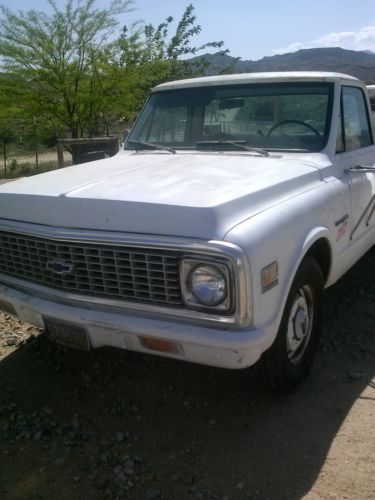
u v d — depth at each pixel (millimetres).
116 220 2750
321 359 3732
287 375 3154
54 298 3029
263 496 2518
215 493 2549
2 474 2746
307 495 2514
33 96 14961
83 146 6934
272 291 2686
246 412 3172
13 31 14156
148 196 2785
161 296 2668
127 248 2686
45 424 3135
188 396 3363
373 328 4207
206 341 2543
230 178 3178
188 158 3934
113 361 3824
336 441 2883
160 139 4512
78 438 2998
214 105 4305
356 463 2711
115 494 2566
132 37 15367
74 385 3549
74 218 2871
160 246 2586
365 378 3486
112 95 15320
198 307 2584
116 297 2793
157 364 3756
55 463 2805
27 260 3145
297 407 3199
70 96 15055
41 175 3723
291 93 4070
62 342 3105
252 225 2643
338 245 3668
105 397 3395
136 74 15164
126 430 3055
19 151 24094
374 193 4434
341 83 4133
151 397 3375
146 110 4680
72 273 2885
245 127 4172
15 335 4258
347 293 4910
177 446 2902
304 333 3305
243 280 2480
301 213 3033
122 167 3721
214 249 2477
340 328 4203
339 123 4035
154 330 2654
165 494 2551
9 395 3453
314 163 3721
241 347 2512
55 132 16375
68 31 14484
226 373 3594
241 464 2738
